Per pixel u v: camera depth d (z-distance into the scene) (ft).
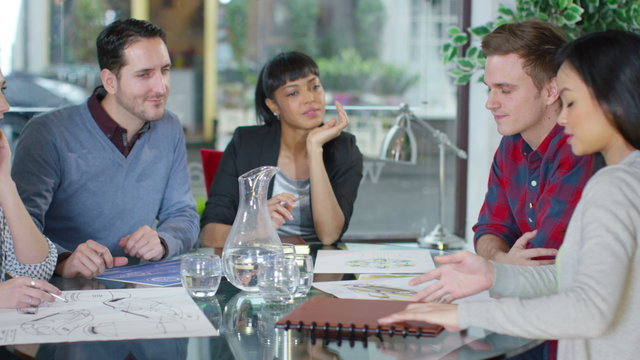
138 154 7.18
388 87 16.37
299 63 7.82
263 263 4.65
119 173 7.08
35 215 6.53
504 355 3.59
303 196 7.92
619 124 3.73
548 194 5.59
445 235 10.86
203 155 8.93
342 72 16.72
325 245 7.04
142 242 6.06
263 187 5.06
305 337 3.84
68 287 5.11
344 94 16.79
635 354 3.68
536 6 8.77
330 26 16.37
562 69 3.92
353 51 16.65
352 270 5.64
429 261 6.01
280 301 4.63
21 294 4.45
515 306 3.55
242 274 4.91
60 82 12.85
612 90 3.71
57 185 6.93
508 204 6.53
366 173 12.73
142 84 6.81
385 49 16.42
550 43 5.40
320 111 7.89
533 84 5.46
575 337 3.44
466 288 4.10
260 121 8.41
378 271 5.59
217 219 7.60
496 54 5.52
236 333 3.94
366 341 3.76
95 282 5.29
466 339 3.81
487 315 3.62
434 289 4.14
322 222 7.20
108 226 7.11
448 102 12.37
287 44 16.02
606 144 3.87
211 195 7.93
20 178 6.67
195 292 4.80
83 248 5.56
